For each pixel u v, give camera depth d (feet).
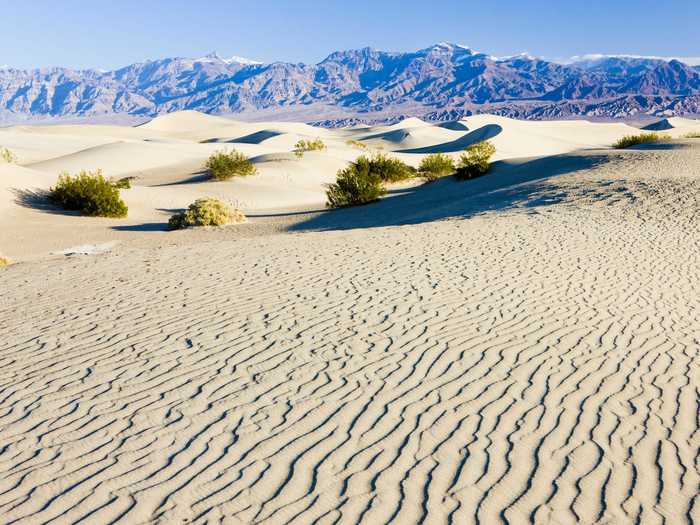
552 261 37.65
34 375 20.77
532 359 21.90
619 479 14.48
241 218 86.48
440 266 36.24
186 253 42.39
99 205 95.14
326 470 14.74
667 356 22.48
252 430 16.71
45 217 89.92
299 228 75.97
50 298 30.94
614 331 25.02
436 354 22.27
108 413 17.79
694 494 13.93
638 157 96.78
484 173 119.85
